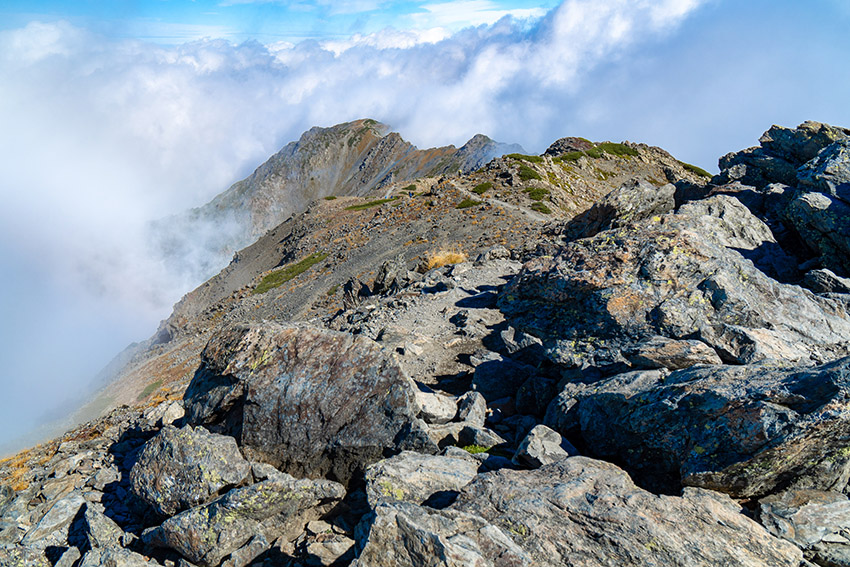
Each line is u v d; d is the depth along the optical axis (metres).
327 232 133.88
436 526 9.88
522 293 19.47
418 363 25.66
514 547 9.55
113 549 12.48
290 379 15.48
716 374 12.85
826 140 36.06
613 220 38.62
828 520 10.12
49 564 14.13
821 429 10.26
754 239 25.55
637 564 9.40
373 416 14.87
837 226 23.34
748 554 9.45
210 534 12.55
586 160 153.75
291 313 84.44
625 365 16.27
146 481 14.44
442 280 40.78
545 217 94.62
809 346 15.41
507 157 133.62
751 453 10.67
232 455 14.49
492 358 23.58
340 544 12.09
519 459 13.73
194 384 17.27
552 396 17.86
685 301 16.67
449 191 118.00
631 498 10.62
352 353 15.66
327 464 14.90
